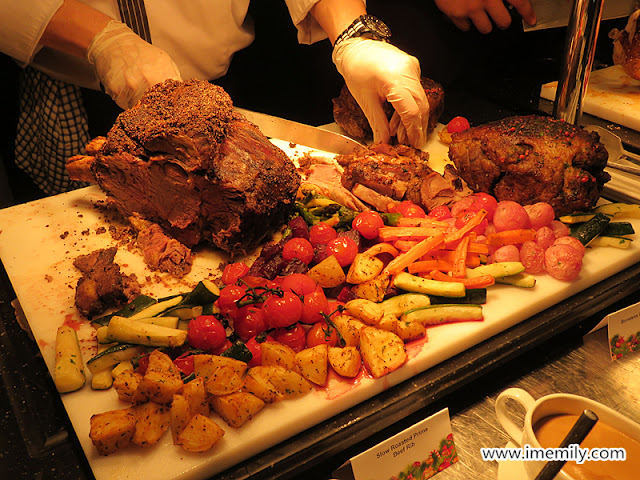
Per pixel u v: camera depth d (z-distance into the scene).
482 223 0.62
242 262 0.67
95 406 0.48
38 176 1.02
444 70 1.12
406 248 0.61
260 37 1.09
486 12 1.07
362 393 0.49
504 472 0.41
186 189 0.65
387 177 0.72
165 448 0.44
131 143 0.66
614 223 0.65
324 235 0.64
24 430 0.48
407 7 1.09
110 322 0.51
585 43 0.71
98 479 0.42
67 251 0.68
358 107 0.91
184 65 0.99
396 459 0.45
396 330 0.52
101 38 0.80
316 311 0.53
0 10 0.76
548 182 0.65
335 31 0.90
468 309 0.55
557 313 0.58
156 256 0.65
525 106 0.99
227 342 0.53
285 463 0.45
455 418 0.51
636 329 0.56
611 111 0.96
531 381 0.54
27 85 0.94
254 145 0.68
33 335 0.56
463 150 0.72
